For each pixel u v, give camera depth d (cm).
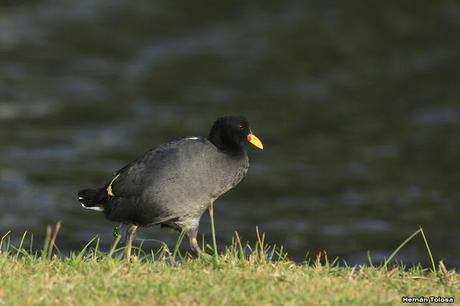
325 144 2316
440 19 3212
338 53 3005
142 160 938
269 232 1705
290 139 2350
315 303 740
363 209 1861
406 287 802
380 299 760
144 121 2442
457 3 3312
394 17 3238
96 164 2089
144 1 3400
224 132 964
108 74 2827
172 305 731
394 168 2136
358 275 838
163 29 3186
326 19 3241
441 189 1988
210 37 3119
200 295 747
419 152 2252
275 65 2911
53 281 771
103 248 1581
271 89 2733
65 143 2244
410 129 2430
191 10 3328
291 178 2059
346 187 2000
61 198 1872
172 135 2334
